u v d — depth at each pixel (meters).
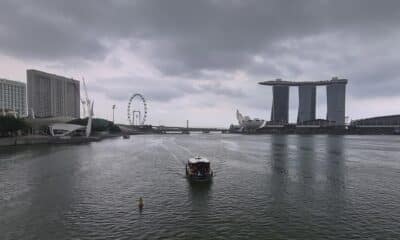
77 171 72.06
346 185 56.62
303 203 44.25
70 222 36.06
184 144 185.00
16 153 113.75
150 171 73.19
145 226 34.94
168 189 53.22
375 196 48.38
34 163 85.38
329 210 40.91
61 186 55.16
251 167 80.31
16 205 42.94
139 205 42.28
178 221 36.56
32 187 54.22
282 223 35.94
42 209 41.09
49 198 46.75
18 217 37.78
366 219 37.34
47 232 33.06
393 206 42.81
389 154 115.38
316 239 31.47
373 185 56.72
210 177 61.56
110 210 40.75
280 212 40.00
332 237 31.94
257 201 45.34
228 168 78.62
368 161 93.19
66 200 45.69
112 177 64.50
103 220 36.81
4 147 143.12
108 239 31.34
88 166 80.62
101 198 46.91
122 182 59.12
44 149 133.88
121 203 44.09
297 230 33.84
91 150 131.00
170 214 39.16
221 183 58.47
